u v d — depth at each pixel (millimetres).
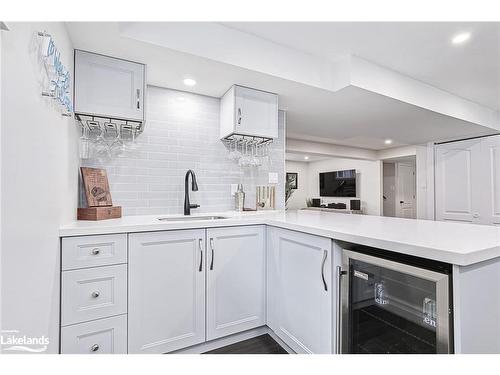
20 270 738
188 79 2023
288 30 1802
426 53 2039
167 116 2211
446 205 3971
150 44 1541
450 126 3252
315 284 1397
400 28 1739
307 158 8430
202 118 2359
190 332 1583
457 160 3848
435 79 2484
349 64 2074
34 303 854
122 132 2025
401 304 1040
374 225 1468
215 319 1664
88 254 1302
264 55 1905
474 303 878
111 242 1360
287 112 2830
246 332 1811
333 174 8031
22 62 766
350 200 7281
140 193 2086
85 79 1608
